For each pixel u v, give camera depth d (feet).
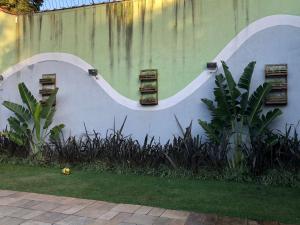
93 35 32.07
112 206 18.34
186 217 16.62
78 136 32.04
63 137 32.50
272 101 25.67
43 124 32.78
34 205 18.57
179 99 28.63
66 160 29.94
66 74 32.99
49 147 31.30
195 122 28.07
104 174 26.61
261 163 24.07
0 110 35.83
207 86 27.86
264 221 16.15
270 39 26.37
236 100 25.58
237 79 26.96
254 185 22.95
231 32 27.35
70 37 33.04
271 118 24.56
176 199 19.63
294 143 24.06
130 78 30.42
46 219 16.35
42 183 23.68
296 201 19.33
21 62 35.04
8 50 35.60
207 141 26.76
